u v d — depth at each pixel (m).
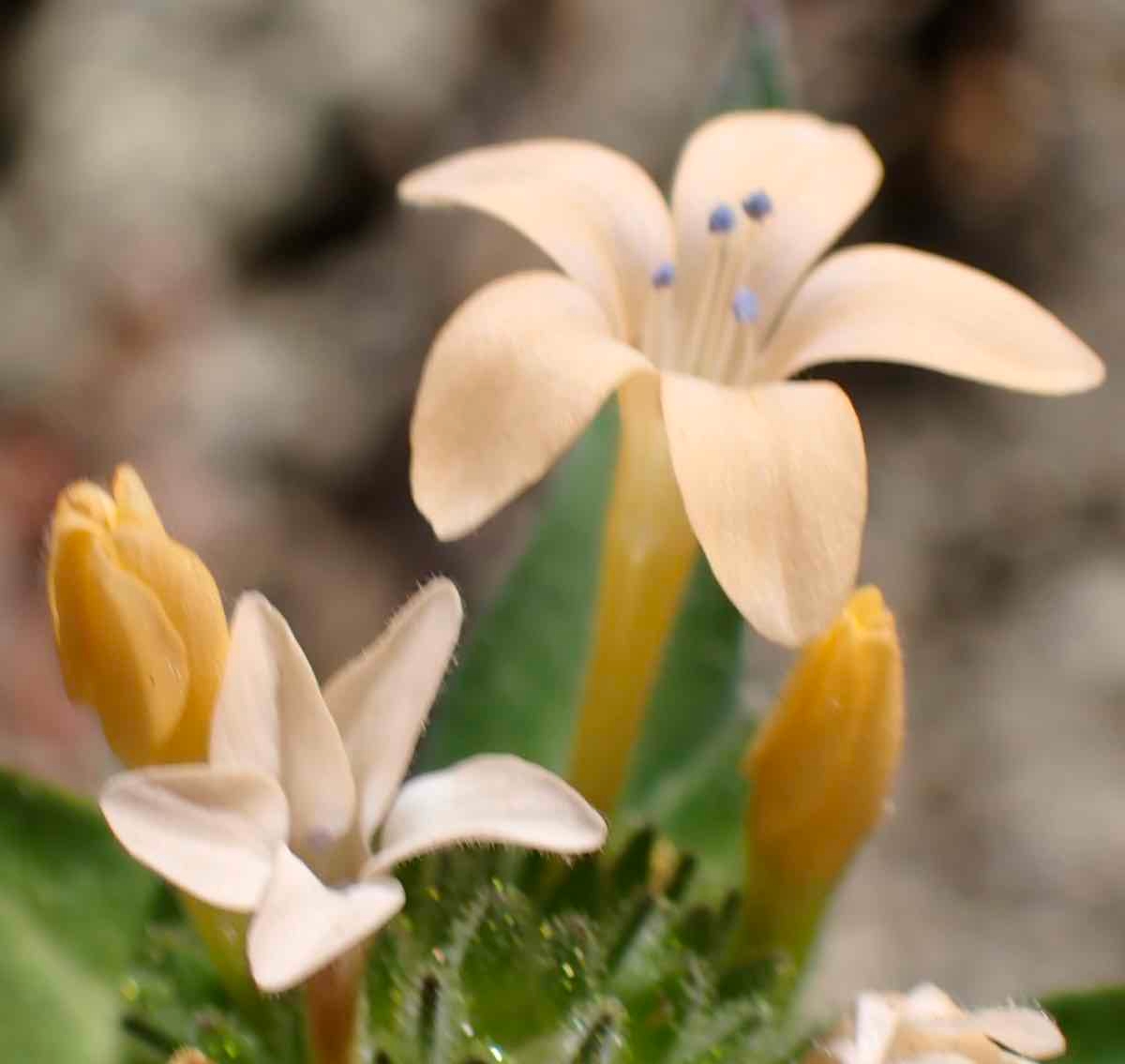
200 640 0.14
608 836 0.15
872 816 0.14
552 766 0.16
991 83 0.28
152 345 0.28
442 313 0.28
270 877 0.13
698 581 0.16
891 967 0.24
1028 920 0.24
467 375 0.13
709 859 0.15
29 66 0.30
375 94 0.29
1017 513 0.26
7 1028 0.14
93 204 0.29
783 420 0.14
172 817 0.13
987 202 0.27
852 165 0.15
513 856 0.15
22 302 0.28
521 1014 0.14
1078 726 0.25
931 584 0.26
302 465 0.28
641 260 0.15
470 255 0.28
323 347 0.28
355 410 0.28
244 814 0.13
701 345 0.15
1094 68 0.28
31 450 0.27
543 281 0.14
